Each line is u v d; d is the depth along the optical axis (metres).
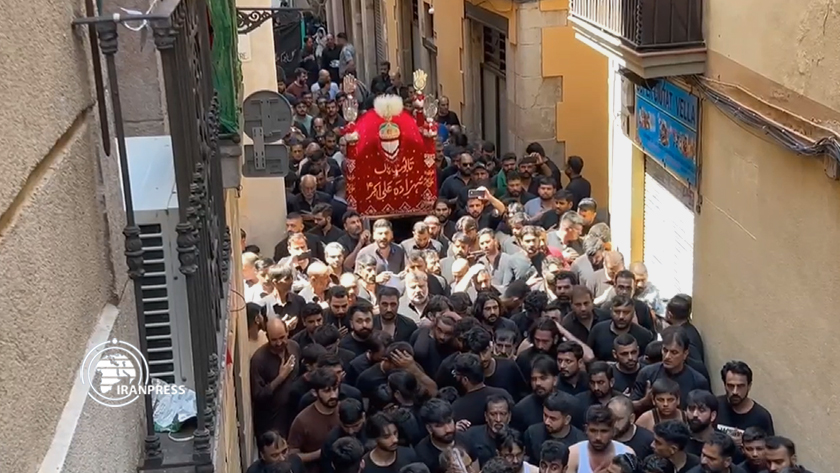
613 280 9.60
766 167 7.59
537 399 7.16
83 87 3.00
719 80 8.44
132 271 3.21
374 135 12.70
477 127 19.14
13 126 2.30
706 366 9.08
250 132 8.84
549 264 9.42
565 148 15.55
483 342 7.46
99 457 2.77
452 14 20.22
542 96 15.38
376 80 23.83
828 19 6.36
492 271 10.26
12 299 2.21
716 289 8.84
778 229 7.41
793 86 6.96
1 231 2.20
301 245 10.40
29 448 2.25
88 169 3.02
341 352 8.07
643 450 6.64
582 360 7.66
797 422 7.20
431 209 12.91
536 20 15.14
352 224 11.55
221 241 5.00
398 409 6.74
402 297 9.56
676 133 9.66
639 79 10.22
